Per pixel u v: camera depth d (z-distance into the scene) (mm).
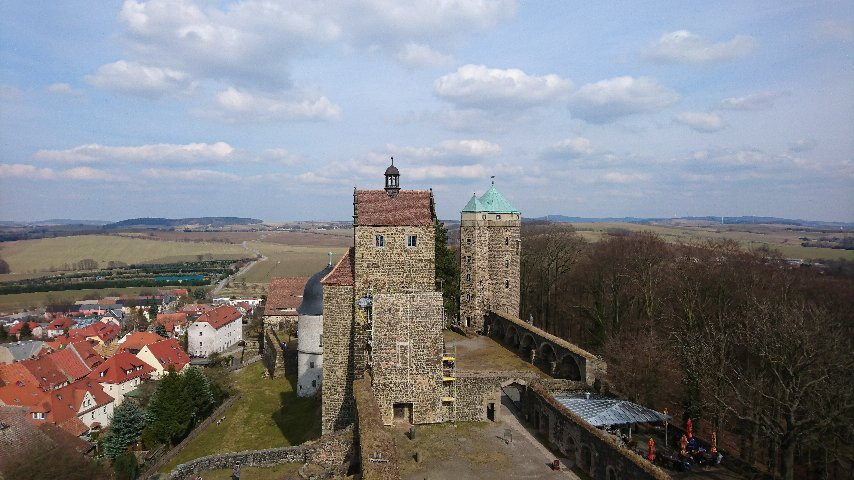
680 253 94688
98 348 124438
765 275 68625
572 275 104250
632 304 79750
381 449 31844
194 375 70312
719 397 45094
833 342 42781
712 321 62656
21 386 81500
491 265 75625
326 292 48938
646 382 52750
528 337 63344
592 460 36188
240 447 54469
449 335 73812
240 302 187625
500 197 76938
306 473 39812
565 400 43219
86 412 83000
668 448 41062
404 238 48781
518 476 36500
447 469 37344
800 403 41438
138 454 63000
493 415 47594
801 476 47156
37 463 53844
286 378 78750
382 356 44844
